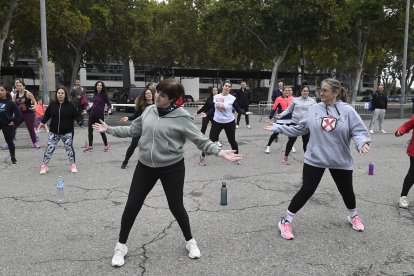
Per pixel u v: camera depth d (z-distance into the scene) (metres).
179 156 3.71
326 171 7.55
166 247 4.14
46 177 7.08
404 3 25.58
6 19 21.80
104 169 7.78
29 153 9.48
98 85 9.73
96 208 5.36
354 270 3.70
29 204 5.51
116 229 4.62
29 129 10.12
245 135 13.27
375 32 28.47
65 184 6.60
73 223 4.80
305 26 25.03
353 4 26.34
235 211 5.30
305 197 4.34
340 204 5.59
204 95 62.25
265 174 7.52
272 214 5.20
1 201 5.62
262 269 3.69
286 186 6.63
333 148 4.23
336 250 4.12
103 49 32.84
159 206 5.41
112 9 28.23
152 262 3.81
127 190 6.26
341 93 4.31
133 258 3.89
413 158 5.41
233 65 42.12
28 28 26.23
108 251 4.04
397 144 11.51
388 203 5.69
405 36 21.47
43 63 15.32
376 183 6.84
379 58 42.19
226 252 4.04
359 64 29.88
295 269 3.70
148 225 4.73
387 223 4.89
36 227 4.66
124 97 24.33
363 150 4.05
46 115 7.34
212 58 38.97
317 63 40.22
